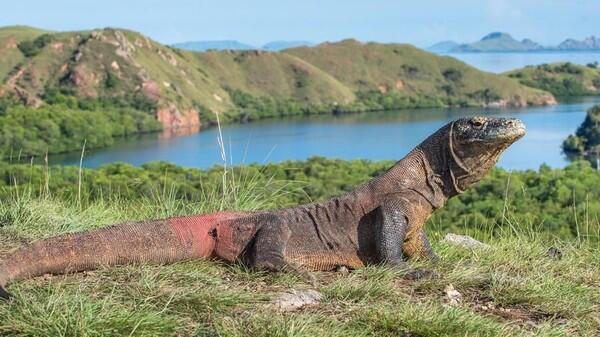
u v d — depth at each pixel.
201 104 169.25
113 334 3.99
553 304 4.98
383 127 158.50
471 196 27.05
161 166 33.94
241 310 4.53
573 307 4.97
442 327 4.24
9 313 4.09
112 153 106.75
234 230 5.64
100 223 7.34
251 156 99.00
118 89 159.00
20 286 4.66
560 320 4.79
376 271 5.40
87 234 5.19
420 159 5.89
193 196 8.58
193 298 4.52
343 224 5.77
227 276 5.41
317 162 43.56
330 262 5.75
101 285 4.77
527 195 27.11
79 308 4.19
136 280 4.92
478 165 5.80
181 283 4.95
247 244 5.59
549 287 5.31
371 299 4.88
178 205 8.30
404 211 5.70
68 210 7.56
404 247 5.94
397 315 4.36
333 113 199.50
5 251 6.02
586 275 6.04
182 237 5.50
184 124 156.38
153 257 5.35
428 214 5.88
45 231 6.69
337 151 110.50
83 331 3.92
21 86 156.88
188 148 112.06
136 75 161.75
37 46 170.75
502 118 5.67
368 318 4.38
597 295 5.36
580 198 26.56
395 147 117.25
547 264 6.20
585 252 6.96
